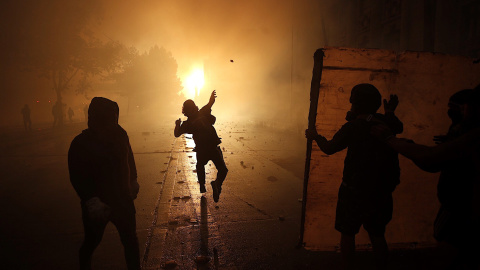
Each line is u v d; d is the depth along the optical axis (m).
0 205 4.59
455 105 1.76
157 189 5.40
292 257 2.94
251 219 3.91
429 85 2.83
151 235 3.44
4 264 2.84
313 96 2.71
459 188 1.57
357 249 2.94
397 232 2.99
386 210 2.20
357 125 2.14
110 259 2.90
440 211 1.72
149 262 2.85
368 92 2.19
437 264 2.75
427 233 3.03
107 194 2.13
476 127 1.51
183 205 4.48
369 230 2.24
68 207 4.49
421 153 1.52
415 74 2.79
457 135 1.65
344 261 2.31
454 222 1.59
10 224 3.83
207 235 3.43
